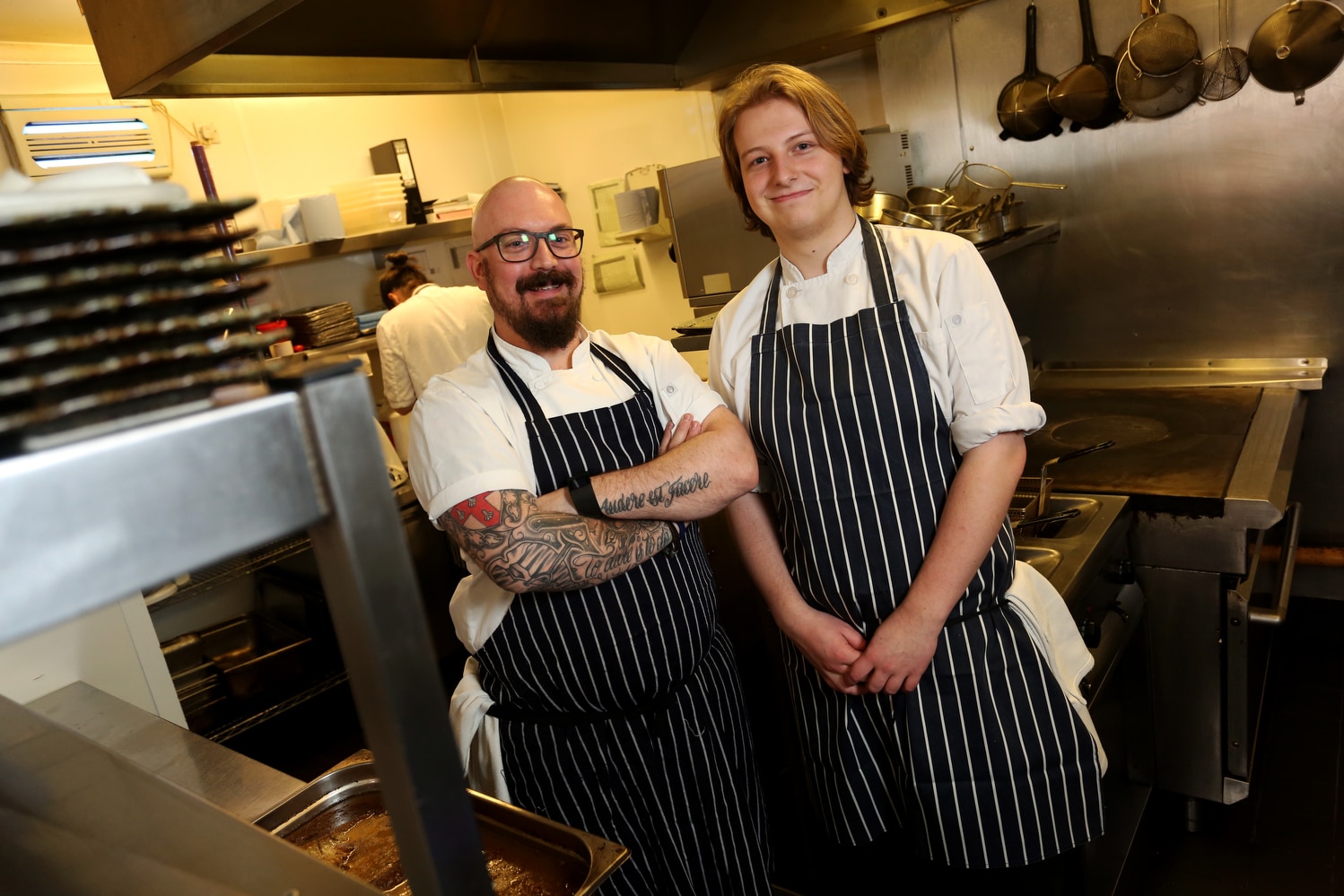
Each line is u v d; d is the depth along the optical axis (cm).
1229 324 275
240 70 212
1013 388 135
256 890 64
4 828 83
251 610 360
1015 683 140
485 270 142
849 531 143
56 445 34
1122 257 287
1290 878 189
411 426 142
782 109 137
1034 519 195
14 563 32
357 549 41
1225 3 247
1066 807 141
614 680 142
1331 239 253
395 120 441
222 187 377
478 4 236
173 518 36
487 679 153
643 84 321
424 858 46
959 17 291
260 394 40
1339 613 282
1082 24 269
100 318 37
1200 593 194
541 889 107
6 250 35
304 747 317
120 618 176
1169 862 200
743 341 155
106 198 38
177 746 141
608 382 150
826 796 159
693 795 147
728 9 320
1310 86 244
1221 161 262
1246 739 200
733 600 293
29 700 165
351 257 417
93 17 199
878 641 138
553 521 130
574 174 466
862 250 145
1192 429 235
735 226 304
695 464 139
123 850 74
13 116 315
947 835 143
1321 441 269
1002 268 309
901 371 137
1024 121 286
